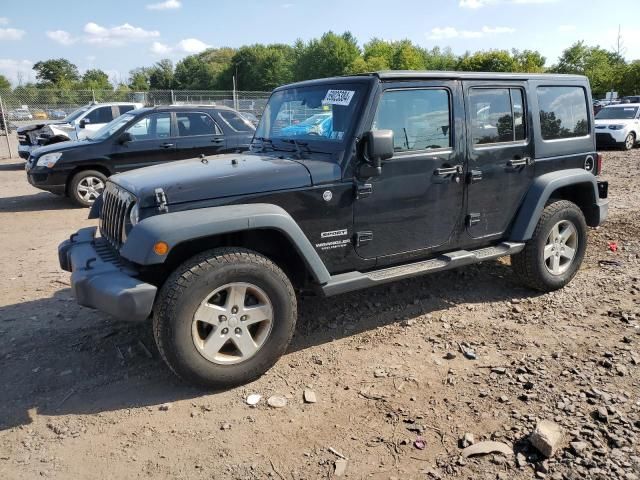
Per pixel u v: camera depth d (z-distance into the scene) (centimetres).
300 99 438
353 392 343
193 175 356
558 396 327
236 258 336
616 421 300
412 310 470
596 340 402
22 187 1266
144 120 991
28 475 274
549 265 498
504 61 5834
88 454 289
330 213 378
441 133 423
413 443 291
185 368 329
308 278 389
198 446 294
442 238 438
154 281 358
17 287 553
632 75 4444
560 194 537
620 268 562
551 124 500
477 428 301
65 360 391
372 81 386
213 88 10262
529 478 262
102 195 437
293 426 310
